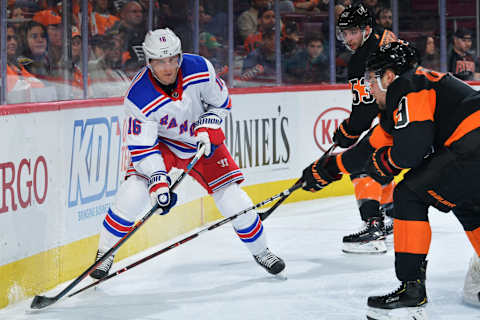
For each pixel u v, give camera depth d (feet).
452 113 21.59
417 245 22.57
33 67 32.07
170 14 43.91
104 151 33.35
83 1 35.58
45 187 28.48
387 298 23.12
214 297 26.71
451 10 56.34
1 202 25.55
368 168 24.06
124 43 39.50
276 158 48.62
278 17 50.57
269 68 50.90
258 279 29.35
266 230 39.96
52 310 25.39
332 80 53.93
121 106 34.88
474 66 57.47
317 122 51.52
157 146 26.61
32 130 27.48
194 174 28.71
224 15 47.80
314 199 50.85
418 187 22.34
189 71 26.61
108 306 25.79
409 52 22.16
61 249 29.73
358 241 33.83
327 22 52.90
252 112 46.73
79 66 35.50
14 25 30.73
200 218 41.88
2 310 25.57
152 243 36.55
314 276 29.63
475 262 24.77
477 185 21.80
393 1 54.95
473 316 23.58
